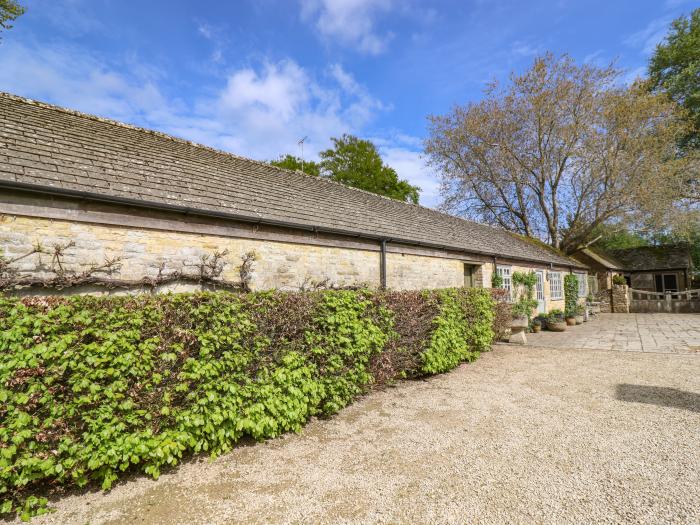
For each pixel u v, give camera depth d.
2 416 2.95
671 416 5.03
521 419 5.00
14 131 5.88
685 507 2.98
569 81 23.56
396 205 14.34
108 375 3.33
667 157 23.00
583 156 23.73
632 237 38.25
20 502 3.07
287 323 4.76
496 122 26.06
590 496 3.17
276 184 9.56
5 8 13.78
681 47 28.11
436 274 11.73
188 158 8.34
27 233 4.82
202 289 6.41
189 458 4.00
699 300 22.97
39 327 3.04
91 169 5.81
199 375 3.80
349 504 3.13
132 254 5.70
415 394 6.21
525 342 11.60
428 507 3.06
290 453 4.11
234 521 2.93
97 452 3.24
